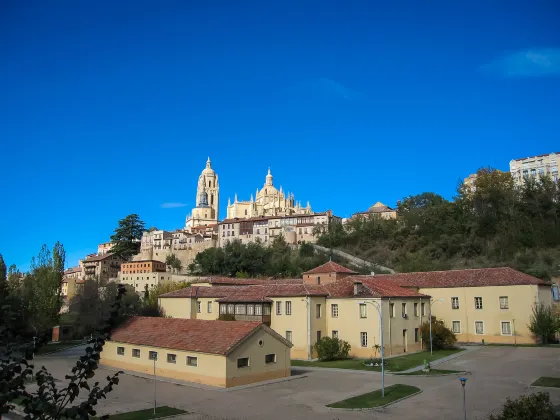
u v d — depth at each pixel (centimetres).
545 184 11944
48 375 1024
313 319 5669
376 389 3738
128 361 4847
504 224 11088
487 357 5172
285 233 16750
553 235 10200
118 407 3259
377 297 5450
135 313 8162
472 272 6844
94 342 1041
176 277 14162
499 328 6250
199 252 16375
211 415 3009
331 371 4647
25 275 9025
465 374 4247
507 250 10456
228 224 18362
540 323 5838
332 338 5469
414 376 4275
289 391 3709
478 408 3088
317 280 7188
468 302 6512
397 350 5559
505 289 6266
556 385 3669
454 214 12750
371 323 5447
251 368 4056
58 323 8406
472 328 6444
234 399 3444
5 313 1050
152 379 4269
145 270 15650
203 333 4344
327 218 17138
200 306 6756
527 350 5534
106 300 8369
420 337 5975
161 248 19112
